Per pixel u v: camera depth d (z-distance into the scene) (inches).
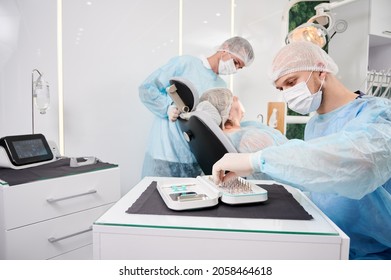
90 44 75.1
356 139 29.3
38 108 66.0
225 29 89.2
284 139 75.3
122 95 79.9
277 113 81.1
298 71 41.1
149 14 80.7
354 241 38.8
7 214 42.5
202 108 76.9
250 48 82.9
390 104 35.9
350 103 40.8
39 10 69.1
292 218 28.0
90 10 74.2
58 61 72.4
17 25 67.0
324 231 25.3
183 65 81.7
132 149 82.3
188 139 51.4
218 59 84.2
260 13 91.9
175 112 73.6
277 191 37.2
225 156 32.6
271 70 43.9
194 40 86.5
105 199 56.0
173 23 83.8
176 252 25.9
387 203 35.3
